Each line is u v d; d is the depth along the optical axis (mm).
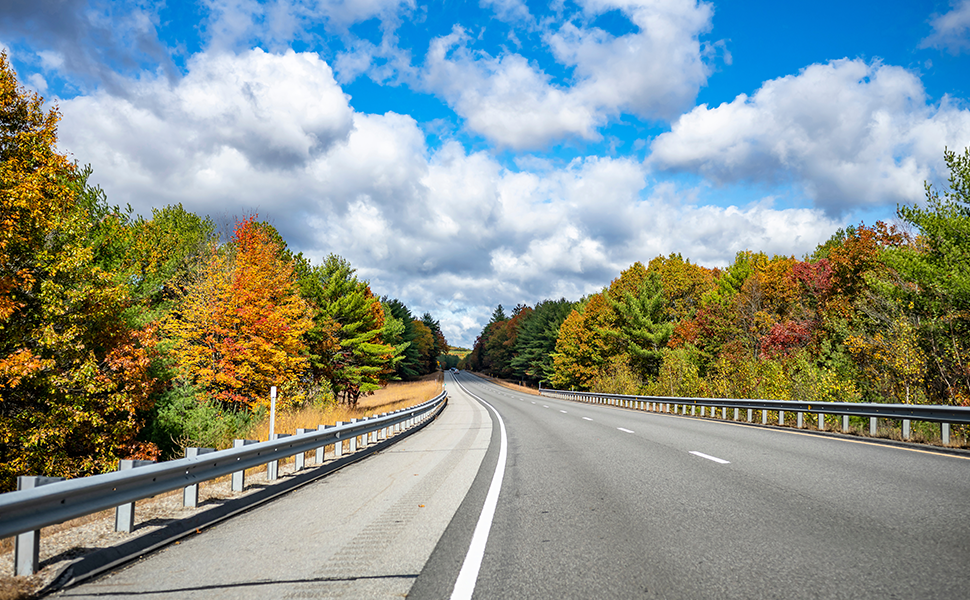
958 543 4527
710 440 12984
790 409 16797
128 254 31156
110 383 16875
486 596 3660
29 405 16406
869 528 5051
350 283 45781
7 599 3635
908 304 20281
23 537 4074
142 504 6516
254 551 4859
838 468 8492
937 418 11500
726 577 3906
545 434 15867
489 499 6926
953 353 18609
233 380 24781
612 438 13969
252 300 26438
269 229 45000
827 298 38281
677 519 5602
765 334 41406
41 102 16750
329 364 43750
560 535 5152
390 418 15414
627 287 71625
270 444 7996
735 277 60812
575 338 75250
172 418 20312
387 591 3787
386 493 7617
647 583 3838
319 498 7434
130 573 4289
